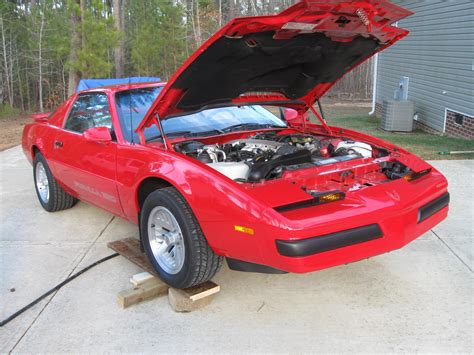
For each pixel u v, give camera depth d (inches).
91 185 164.6
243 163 132.3
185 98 135.0
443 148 355.9
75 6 596.4
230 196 109.8
